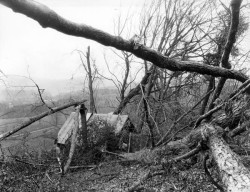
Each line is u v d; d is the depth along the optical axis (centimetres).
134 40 268
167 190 509
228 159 314
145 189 532
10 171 712
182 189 494
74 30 216
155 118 1069
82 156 846
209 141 364
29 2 179
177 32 1436
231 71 401
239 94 419
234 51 927
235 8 520
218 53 1138
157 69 1323
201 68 359
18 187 635
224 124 439
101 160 842
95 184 653
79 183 672
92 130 943
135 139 1029
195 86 1192
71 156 730
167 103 1108
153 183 553
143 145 1030
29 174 704
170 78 1279
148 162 647
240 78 418
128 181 613
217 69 386
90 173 745
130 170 679
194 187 493
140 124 1143
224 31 1118
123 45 259
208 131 370
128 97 1452
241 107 434
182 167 534
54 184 635
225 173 298
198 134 442
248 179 277
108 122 1058
